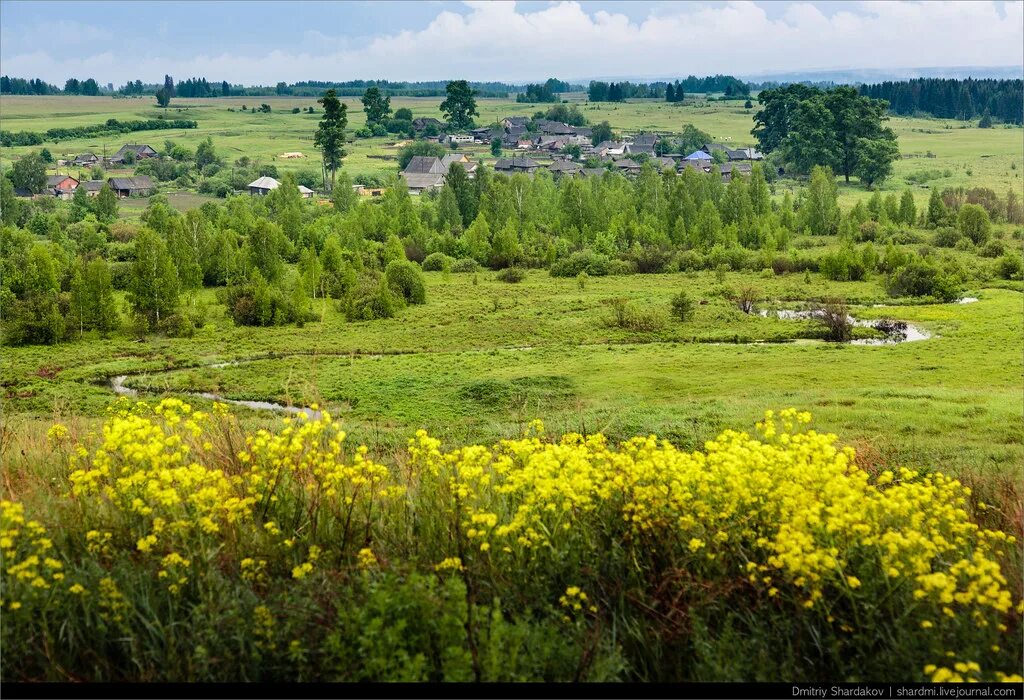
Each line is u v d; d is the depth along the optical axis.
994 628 5.25
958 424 29.02
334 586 5.46
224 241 77.38
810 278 76.06
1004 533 7.74
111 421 9.16
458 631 4.86
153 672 4.82
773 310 63.44
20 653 5.03
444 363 46.78
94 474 7.00
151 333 57.19
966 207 95.94
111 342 54.31
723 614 5.55
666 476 6.55
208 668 4.77
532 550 6.16
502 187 107.44
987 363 43.66
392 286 66.25
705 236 96.50
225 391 41.88
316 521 6.60
